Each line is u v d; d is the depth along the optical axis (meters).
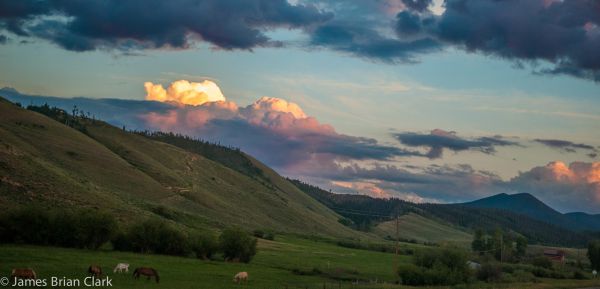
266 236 195.50
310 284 84.31
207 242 111.50
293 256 137.50
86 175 198.25
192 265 94.62
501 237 197.25
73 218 99.94
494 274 117.31
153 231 108.94
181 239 110.75
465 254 111.50
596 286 114.94
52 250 90.38
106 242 105.25
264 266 107.81
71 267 72.81
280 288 75.62
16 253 80.62
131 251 107.31
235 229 114.38
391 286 88.88
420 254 113.56
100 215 102.31
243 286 74.00
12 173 121.00
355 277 102.56
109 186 198.38
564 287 107.88
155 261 93.38
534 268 148.88
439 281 98.75
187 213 196.25
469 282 104.12
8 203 107.38
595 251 180.75
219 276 82.75
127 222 124.81
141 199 196.00
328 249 176.88
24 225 95.38
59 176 135.88
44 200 116.06
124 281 66.69
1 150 129.88
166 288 64.31
